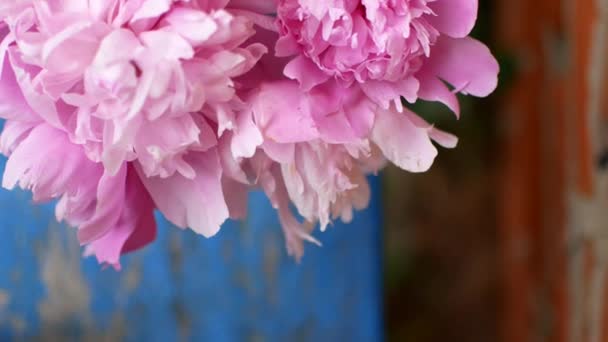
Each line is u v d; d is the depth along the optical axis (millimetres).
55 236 868
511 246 1230
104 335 892
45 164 600
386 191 1257
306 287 898
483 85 626
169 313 895
